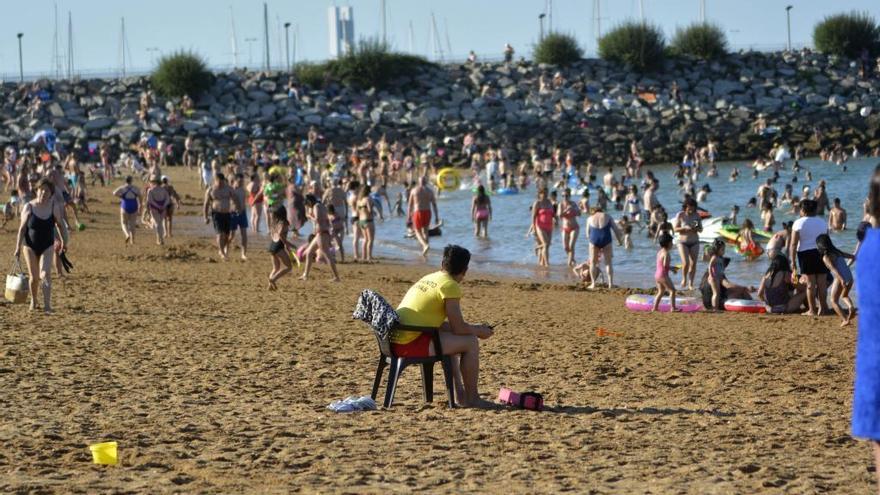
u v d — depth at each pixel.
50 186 22.09
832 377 16.30
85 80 118.81
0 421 12.47
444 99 121.56
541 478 9.88
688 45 132.50
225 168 84.62
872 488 9.45
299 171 74.38
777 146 103.25
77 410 13.19
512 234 51.06
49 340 18.62
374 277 33.41
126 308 23.27
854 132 111.94
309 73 122.31
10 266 31.73
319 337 19.73
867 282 6.05
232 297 26.25
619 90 125.44
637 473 10.08
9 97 114.00
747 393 14.94
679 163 106.12
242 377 15.74
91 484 9.49
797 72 131.38
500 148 102.81
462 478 9.88
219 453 10.93
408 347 13.49
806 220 24.77
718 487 9.49
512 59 133.00
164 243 42.88
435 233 49.31
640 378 16.14
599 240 32.06
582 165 104.38
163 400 13.97
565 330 21.80
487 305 26.88
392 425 12.47
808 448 11.23
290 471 10.16
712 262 26.52
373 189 68.81
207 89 117.44
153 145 100.81
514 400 13.63
